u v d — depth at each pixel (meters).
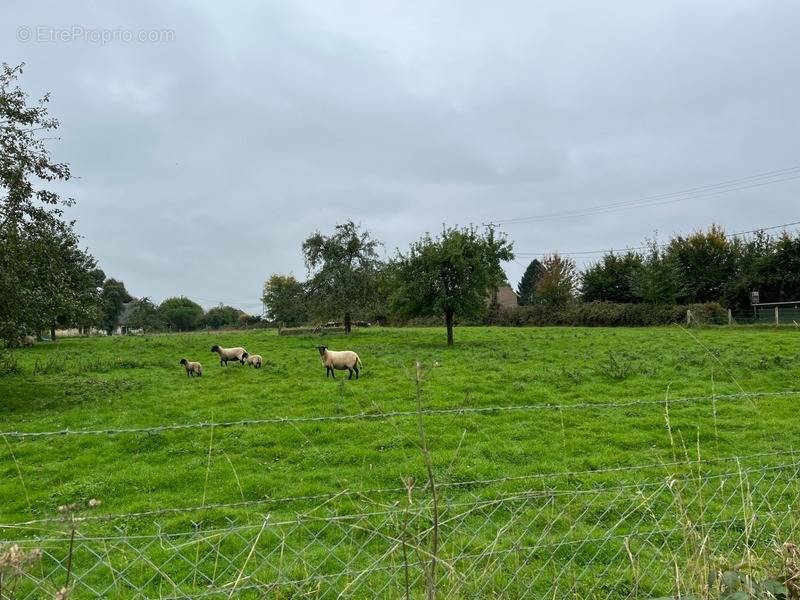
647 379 17.23
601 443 10.61
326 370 21.36
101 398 16.38
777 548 3.98
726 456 9.66
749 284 53.12
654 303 52.03
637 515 6.73
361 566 5.04
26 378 20.09
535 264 107.00
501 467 9.15
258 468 9.58
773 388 15.76
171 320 90.00
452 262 30.19
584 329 46.47
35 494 8.69
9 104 16.52
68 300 19.42
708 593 3.59
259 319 84.06
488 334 40.75
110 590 5.23
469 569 3.74
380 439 10.95
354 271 43.94
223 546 6.25
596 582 4.68
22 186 16.59
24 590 3.64
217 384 18.70
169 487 8.84
